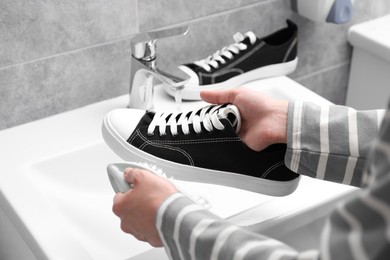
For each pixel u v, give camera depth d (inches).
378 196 14.2
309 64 50.9
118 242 33.5
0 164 35.9
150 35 35.3
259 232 30.7
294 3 46.5
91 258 29.0
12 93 38.4
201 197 36.4
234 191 37.3
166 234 22.9
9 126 39.5
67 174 37.4
